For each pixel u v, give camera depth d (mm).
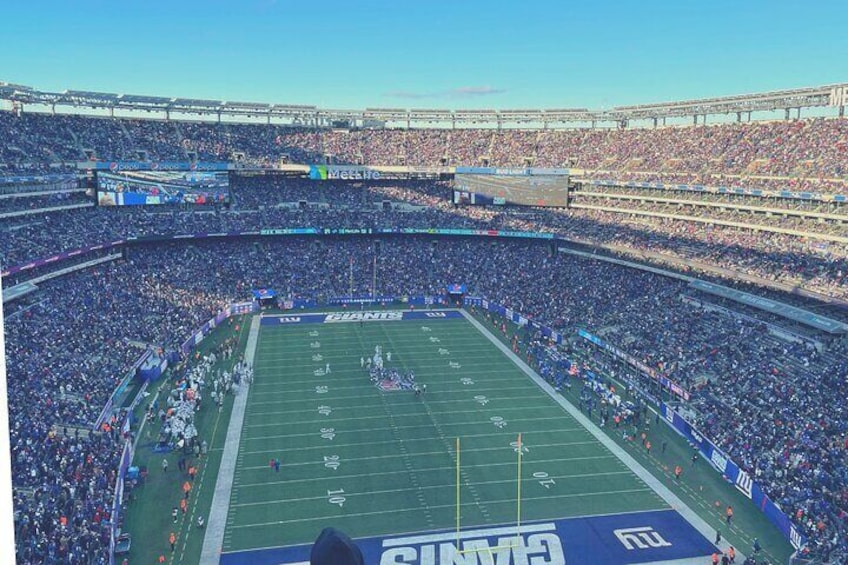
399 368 57781
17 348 48219
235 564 29938
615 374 56531
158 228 79750
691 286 67500
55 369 46469
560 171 92250
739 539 32781
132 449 40125
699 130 87875
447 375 56188
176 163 85000
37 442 36219
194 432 42062
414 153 102625
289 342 65312
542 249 91125
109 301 63812
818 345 51625
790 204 67625
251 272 82188
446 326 72312
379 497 36031
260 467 39312
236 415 47000
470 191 95938
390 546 31438
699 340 57781
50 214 72562
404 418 46875
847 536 30781
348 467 39375
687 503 36188
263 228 86562
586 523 33844
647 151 89625
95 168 78562
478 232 90188
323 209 95125
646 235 79750
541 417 47500
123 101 91938
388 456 40906
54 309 57844
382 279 84562
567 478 38562
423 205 98625
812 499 33875
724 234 73250
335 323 72812
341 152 101375
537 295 77312
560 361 59000
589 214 90812
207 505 34969
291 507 34938
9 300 54750
